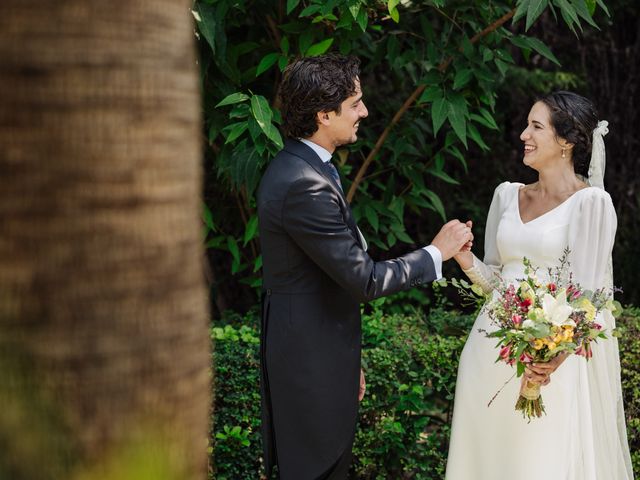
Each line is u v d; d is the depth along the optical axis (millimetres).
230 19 3625
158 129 847
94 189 817
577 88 5223
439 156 4070
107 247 825
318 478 2574
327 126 2555
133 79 830
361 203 4004
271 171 2551
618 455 2977
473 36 3818
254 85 3900
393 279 2486
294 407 2551
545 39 5254
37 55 803
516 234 2850
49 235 810
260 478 3570
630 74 5309
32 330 816
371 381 3494
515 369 2830
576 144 2779
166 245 859
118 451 841
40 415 823
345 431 2598
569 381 2785
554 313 2496
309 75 2518
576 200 2754
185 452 891
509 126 5320
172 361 871
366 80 4848
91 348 828
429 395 3986
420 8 3682
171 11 862
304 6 3549
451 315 3875
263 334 2648
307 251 2465
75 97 810
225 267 4949
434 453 3598
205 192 4262
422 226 5242
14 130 802
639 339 3521
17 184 805
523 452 2805
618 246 5289
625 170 5344
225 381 3465
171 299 867
